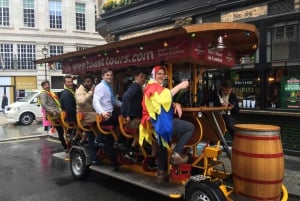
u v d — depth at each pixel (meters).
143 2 11.19
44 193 6.05
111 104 6.17
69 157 7.84
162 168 5.25
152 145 5.50
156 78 4.97
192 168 5.41
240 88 8.92
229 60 5.89
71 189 6.26
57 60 7.84
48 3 33.34
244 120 8.73
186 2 9.80
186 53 4.96
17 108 16.55
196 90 5.71
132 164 6.08
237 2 8.58
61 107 7.38
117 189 6.23
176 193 4.82
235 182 4.61
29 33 32.56
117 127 6.10
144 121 5.12
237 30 4.89
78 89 6.72
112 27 12.99
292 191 5.65
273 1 8.03
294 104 7.98
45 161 8.68
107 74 6.13
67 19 34.09
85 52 6.59
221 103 6.34
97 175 7.22
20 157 9.22
